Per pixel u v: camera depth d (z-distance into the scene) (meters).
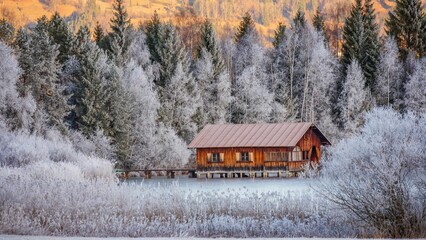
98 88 73.31
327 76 89.69
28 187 25.77
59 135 69.38
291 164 65.88
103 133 72.31
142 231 21.92
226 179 63.94
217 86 86.88
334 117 89.06
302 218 24.06
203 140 69.19
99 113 72.62
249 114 87.00
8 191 24.83
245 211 25.05
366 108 83.44
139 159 73.94
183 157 75.00
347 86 85.31
